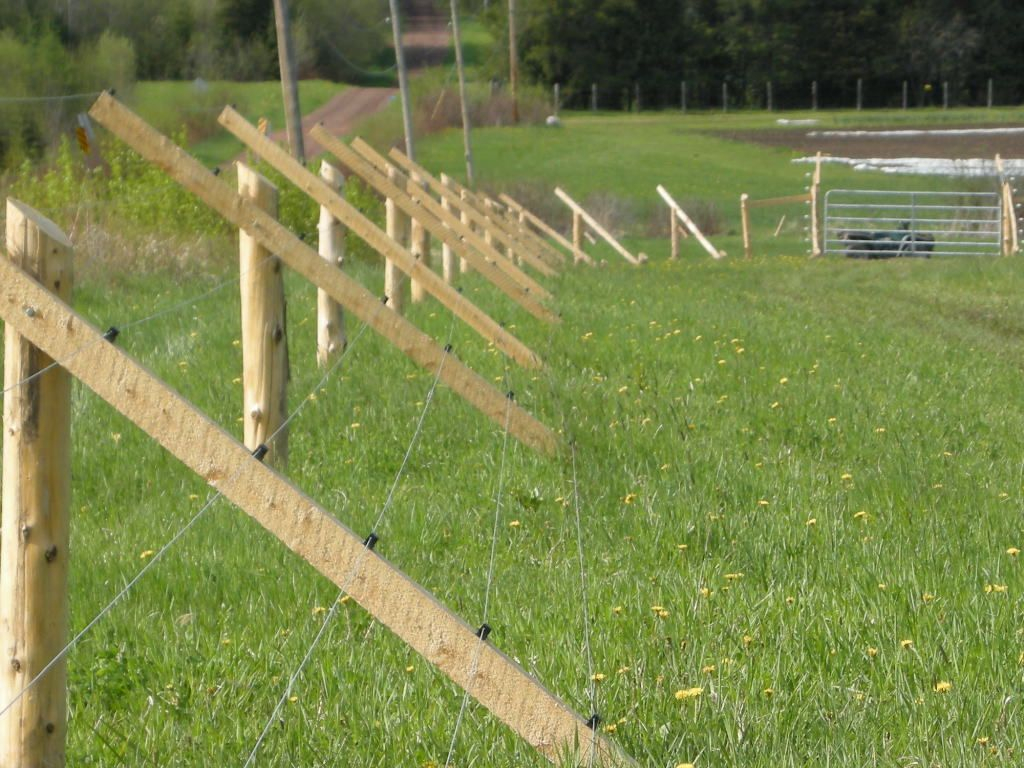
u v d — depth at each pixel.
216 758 5.90
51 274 5.20
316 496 10.58
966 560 8.77
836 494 10.56
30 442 5.18
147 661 7.24
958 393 16.31
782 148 103.69
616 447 11.85
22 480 5.19
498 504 9.00
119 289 24.38
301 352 16.61
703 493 10.38
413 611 5.77
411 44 158.38
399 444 12.22
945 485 11.16
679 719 6.09
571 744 5.65
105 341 5.37
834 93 150.12
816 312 25.89
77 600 8.29
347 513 10.01
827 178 86.94
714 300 26.19
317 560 5.79
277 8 35.09
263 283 11.22
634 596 8.02
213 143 73.88
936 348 20.81
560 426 12.55
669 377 15.46
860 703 6.32
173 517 10.20
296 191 34.41
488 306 21.11
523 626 7.55
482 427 12.56
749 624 7.37
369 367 15.21
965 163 73.50
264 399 11.31
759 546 9.04
